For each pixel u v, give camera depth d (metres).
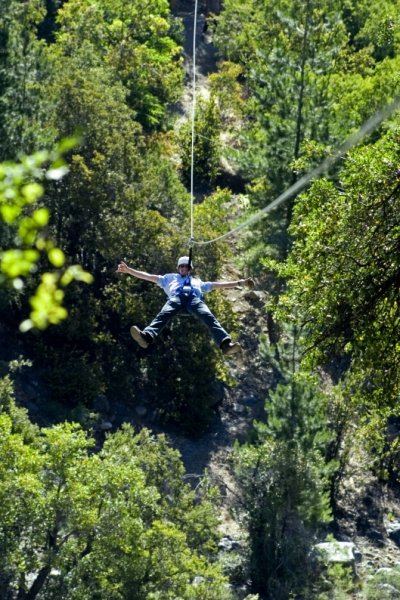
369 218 45.34
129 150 118.50
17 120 101.69
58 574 77.06
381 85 131.38
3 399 91.81
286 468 98.19
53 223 111.38
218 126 156.25
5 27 107.38
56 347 112.62
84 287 114.62
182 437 111.81
